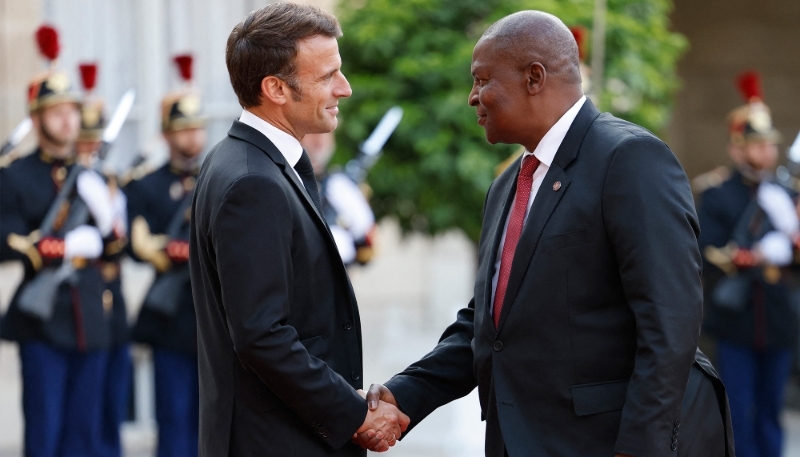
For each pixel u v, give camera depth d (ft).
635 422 22.54
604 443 23.57
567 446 23.76
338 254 24.99
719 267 55.11
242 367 24.40
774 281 54.49
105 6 64.44
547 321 23.94
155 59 64.23
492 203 27.04
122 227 49.03
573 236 23.71
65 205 46.62
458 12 53.93
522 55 24.35
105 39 64.49
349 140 54.19
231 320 23.39
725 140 84.48
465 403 51.96
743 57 84.07
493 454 24.79
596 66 46.19
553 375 23.93
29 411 45.88
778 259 54.54
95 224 47.57
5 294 64.13
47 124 46.42
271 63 24.49
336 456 24.91
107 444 49.83
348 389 24.43
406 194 53.67
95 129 48.85
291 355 23.40
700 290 23.16
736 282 54.29
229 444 24.53
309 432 24.70
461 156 51.83
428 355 28.07
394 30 52.80
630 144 23.47
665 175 23.35
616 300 23.76
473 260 64.54
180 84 60.75
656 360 22.49
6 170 46.09
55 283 45.62
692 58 84.89
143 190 50.19
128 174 51.08
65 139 46.70
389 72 53.78
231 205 23.39
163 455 48.85
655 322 22.59
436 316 63.05
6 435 56.85
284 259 23.57
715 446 24.85
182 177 50.65
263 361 23.31
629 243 22.97
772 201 55.52
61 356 46.47
